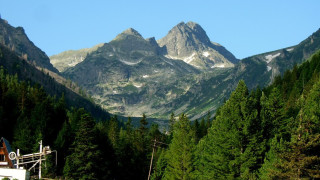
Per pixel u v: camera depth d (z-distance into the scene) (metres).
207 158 70.44
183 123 102.44
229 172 62.78
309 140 46.75
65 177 85.69
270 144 56.16
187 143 86.38
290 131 51.50
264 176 53.28
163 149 117.56
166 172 89.81
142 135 134.75
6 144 65.50
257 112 63.50
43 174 84.44
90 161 85.25
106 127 142.38
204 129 140.00
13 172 59.31
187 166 84.00
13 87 142.00
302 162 46.00
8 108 114.62
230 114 66.19
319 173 45.75
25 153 91.19
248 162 59.94
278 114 66.25
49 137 101.38
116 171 105.69
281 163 48.56
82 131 86.31
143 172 114.69
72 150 94.44
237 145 62.59
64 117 119.81
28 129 97.31
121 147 111.62
